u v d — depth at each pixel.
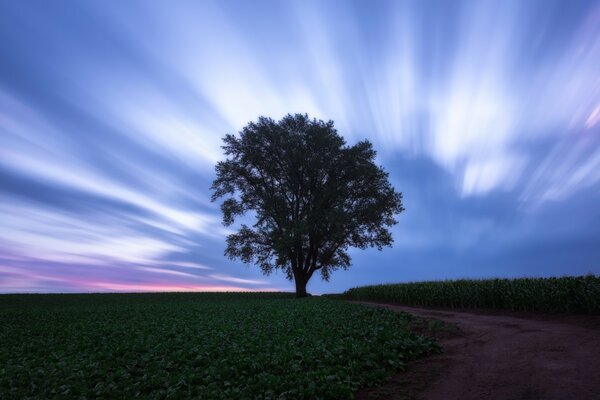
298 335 15.19
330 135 46.00
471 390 8.88
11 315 28.34
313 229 42.75
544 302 18.98
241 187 47.78
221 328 18.17
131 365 11.93
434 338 13.77
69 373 11.16
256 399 8.72
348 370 10.01
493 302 22.56
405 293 31.16
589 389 8.09
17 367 12.06
